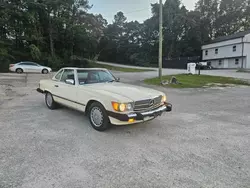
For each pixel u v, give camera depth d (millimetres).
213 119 5270
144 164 2895
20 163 2857
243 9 44781
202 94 9508
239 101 7781
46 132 4113
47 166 2791
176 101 7762
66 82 4945
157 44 43469
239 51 33438
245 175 2641
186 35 41250
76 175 2590
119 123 3842
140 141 3723
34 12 27031
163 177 2576
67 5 30594
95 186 2371
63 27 32281
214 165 2889
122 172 2680
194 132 4246
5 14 24062
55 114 5496
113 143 3611
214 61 39188
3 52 23156
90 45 36594
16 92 9242
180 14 40281
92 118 4359
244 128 4543
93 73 5266
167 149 3398
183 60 38062
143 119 3889
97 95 4156
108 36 53250
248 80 14852
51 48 31266
